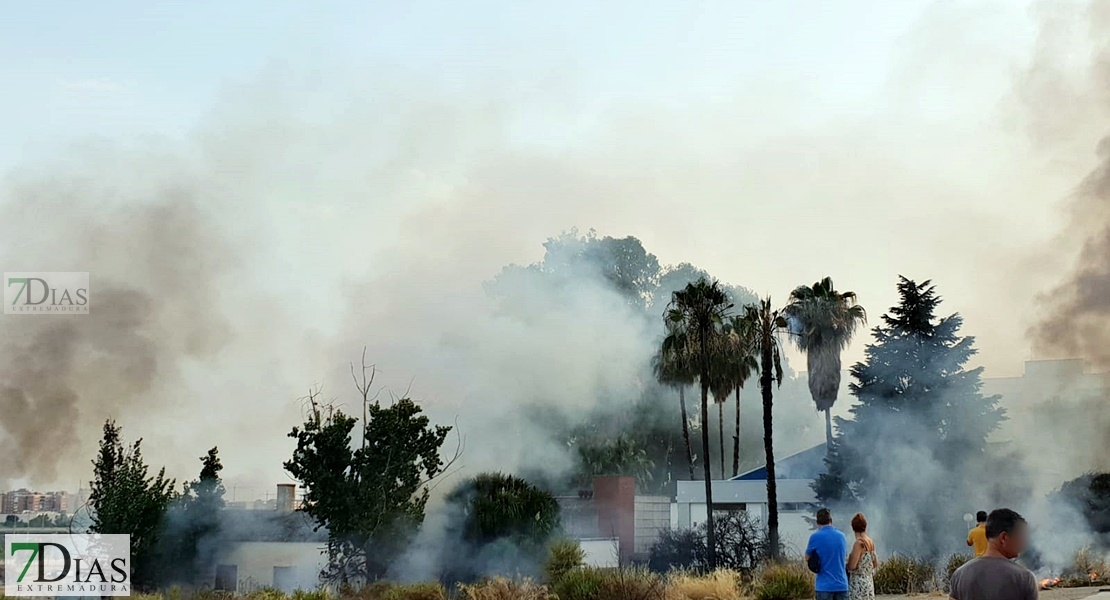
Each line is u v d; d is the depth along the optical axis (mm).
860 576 14414
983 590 6902
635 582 25391
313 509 32719
